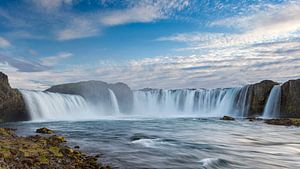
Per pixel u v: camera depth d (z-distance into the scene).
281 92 66.56
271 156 19.84
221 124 47.94
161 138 28.27
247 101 72.75
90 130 36.03
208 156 19.44
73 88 83.75
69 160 16.00
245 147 23.75
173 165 16.61
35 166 13.95
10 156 14.99
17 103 51.03
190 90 87.75
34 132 31.38
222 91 81.38
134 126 43.38
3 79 49.66
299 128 41.12
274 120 50.34
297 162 18.02
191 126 43.91
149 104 92.06
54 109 62.12
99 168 14.94
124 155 18.95
